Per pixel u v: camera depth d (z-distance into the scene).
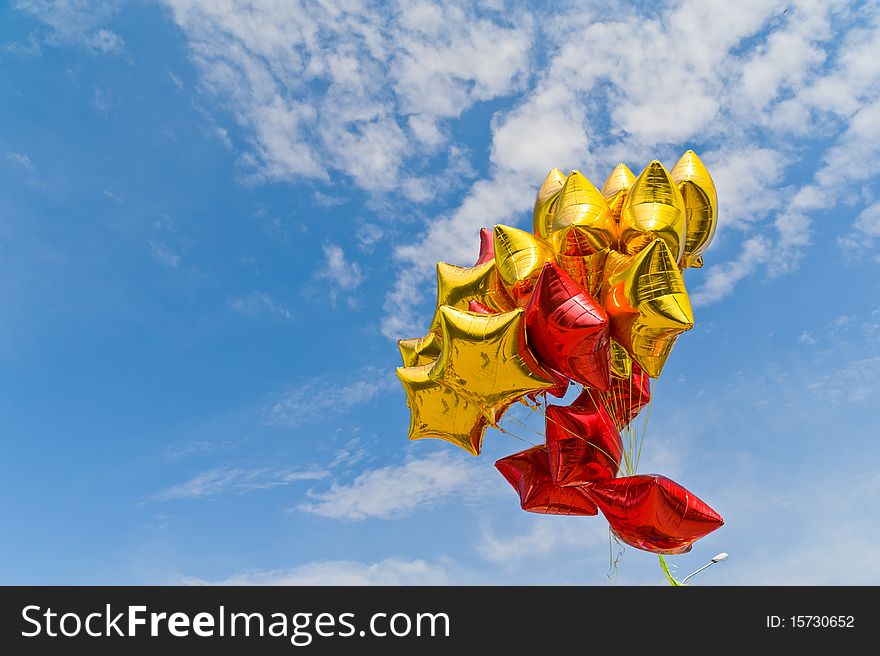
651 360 4.75
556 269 4.74
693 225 5.58
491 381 4.85
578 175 5.34
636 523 5.02
